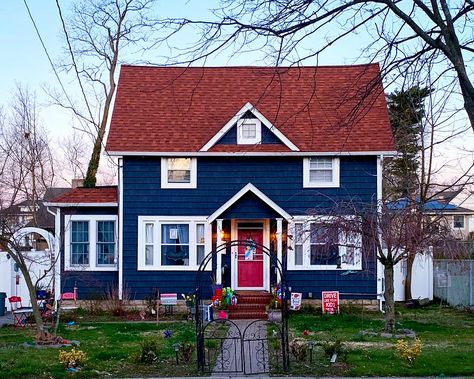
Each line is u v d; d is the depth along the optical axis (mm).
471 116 7512
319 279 24953
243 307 23891
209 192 25250
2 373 13289
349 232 18719
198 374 13422
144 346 14664
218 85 27938
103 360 14828
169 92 27516
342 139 25031
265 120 24625
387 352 15141
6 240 17469
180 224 25297
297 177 25234
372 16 7684
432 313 25422
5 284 27297
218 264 24781
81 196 25828
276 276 25109
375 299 24828
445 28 7445
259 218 24750
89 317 23875
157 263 25062
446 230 18016
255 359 14953
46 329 19422
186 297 23969
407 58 8203
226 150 24938
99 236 25750
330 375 13125
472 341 17359
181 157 25266
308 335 18250
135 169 25297
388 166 29672
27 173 45438
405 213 17875
